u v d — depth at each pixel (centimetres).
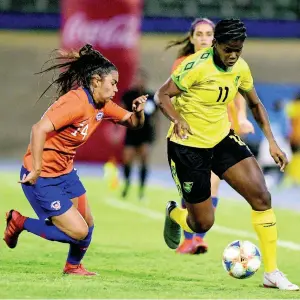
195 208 2652
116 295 2142
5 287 2223
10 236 2666
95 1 8125
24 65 9975
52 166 2458
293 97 8119
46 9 10081
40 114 9969
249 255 2519
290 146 7125
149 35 9612
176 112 2470
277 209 5400
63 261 3000
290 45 9819
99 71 2397
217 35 2395
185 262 3105
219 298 2172
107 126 8669
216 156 2567
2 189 6103
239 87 2578
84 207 2555
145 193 6141
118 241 3734
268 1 10194
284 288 2452
